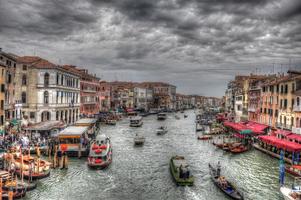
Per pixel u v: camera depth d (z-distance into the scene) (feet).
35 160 93.61
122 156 124.57
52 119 172.14
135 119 244.63
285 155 118.62
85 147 119.65
